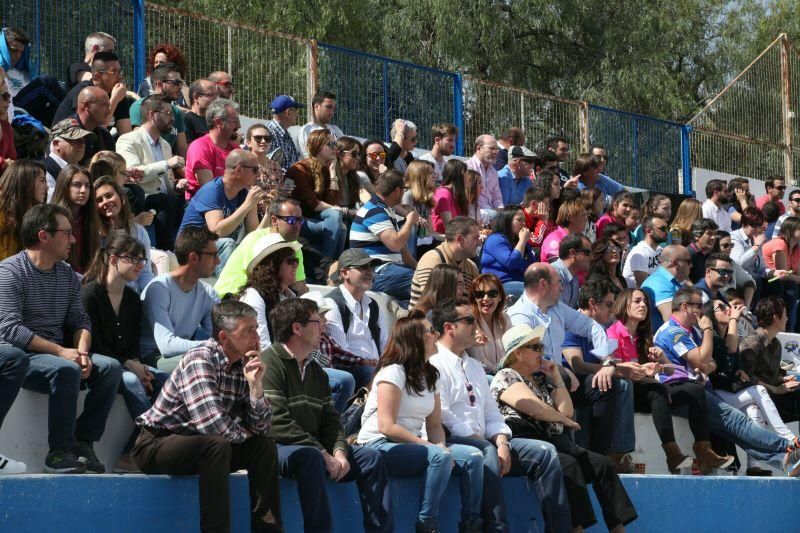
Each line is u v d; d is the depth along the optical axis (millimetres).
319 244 13453
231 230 12008
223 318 8234
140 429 8789
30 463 8438
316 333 8906
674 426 12633
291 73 17031
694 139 22875
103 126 13141
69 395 8234
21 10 14383
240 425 8219
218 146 13320
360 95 17719
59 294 8719
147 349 9570
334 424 8977
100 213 10367
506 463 9844
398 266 12680
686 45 31234
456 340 10023
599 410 11570
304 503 8438
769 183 21141
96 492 7742
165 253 11539
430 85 18641
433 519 9133
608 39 29297
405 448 9203
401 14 27438
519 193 17016
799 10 33781
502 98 19672
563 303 11945
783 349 15750
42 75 13734
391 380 9328
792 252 17453
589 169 18047
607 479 10344
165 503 8086
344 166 14109
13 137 11719
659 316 14156
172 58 15008
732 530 12141
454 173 14797
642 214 16984
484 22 27172
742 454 14047
